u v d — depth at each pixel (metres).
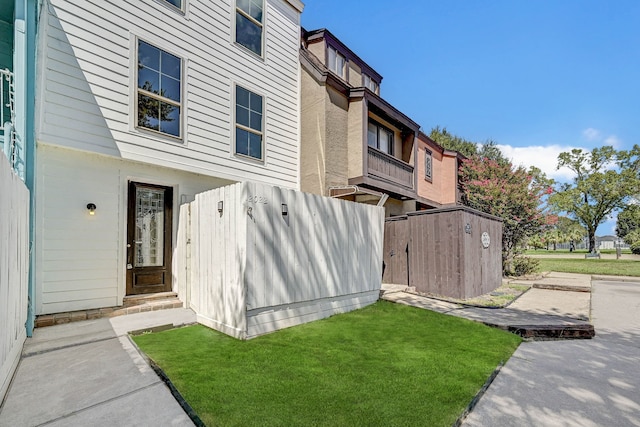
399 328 4.55
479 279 7.18
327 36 11.22
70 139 4.93
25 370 3.04
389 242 7.89
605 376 3.08
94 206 5.25
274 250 4.42
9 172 2.70
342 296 5.54
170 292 6.07
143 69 5.84
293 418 2.25
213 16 7.02
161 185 6.25
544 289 8.28
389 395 2.60
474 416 2.35
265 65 8.20
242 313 4.03
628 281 10.09
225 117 7.16
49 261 4.81
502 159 17.77
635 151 27.17
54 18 4.84
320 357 3.42
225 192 4.50
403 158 12.59
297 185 8.95
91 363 3.21
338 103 9.20
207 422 2.19
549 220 10.81
